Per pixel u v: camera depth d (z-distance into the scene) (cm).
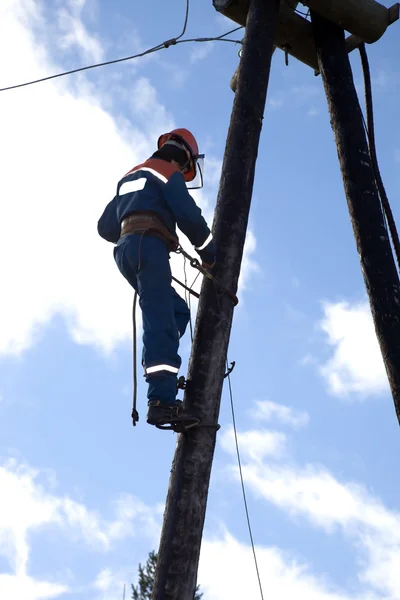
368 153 705
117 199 528
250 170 570
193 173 555
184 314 514
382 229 668
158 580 433
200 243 494
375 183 702
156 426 467
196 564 439
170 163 516
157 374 468
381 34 758
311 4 732
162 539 444
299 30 761
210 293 508
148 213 499
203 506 452
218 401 481
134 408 486
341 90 727
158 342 473
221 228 539
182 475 456
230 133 589
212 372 484
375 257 655
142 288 485
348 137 707
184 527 442
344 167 699
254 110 599
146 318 480
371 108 755
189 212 485
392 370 616
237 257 530
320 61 747
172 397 467
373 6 750
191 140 555
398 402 606
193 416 461
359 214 676
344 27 752
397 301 638
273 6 658
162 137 561
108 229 536
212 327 498
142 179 508
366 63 771
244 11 726
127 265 499
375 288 645
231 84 801
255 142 585
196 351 492
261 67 624
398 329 627
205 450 464
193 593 433
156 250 491
